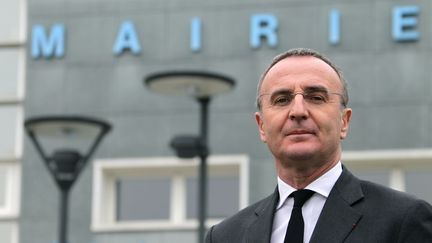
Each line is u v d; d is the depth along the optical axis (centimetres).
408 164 1688
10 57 1825
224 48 1745
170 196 1775
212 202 1747
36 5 1819
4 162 1800
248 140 1716
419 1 1689
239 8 1752
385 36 1695
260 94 456
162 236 1730
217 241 466
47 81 1802
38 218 1764
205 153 1338
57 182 1427
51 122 1405
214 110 1734
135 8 1789
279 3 1734
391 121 1678
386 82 1688
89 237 1738
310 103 441
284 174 449
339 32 1708
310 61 448
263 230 445
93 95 1781
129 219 1780
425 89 1677
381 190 439
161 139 1752
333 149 442
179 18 1770
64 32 1805
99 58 1788
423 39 1683
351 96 1691
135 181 1786
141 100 1767
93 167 1758
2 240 1772
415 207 426
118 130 1764
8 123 1809
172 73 1300
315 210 439
